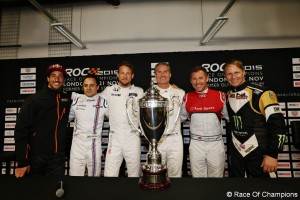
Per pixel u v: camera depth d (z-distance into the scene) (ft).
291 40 9.17
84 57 8.82
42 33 9.83
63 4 9.83
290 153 8.11
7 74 9.05
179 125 5.98
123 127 5.89
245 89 4.81
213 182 2.87
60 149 5.77
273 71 8.29
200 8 9.41
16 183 2.92
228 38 9.25
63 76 5.90
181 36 9.35
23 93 8.95
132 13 9.57
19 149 5.23
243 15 9.31
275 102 4.47
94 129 6.07
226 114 5.76
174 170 5.84
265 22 9.27
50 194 2.61
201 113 5.68
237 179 2.95
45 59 8.94
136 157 5.90
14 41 9.86
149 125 3.26
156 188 2.64
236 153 4.96
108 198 2.47
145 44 9.40
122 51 9.46
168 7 9.47
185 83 8.48
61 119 5.85
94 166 6.03
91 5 9.73
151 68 8.57
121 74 5.85
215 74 8.43
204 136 5.66
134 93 6.08
